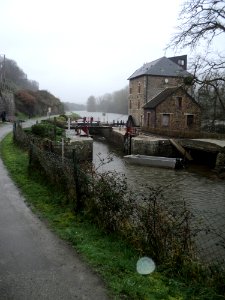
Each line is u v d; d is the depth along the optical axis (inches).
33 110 2726.4
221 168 897.5
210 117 1676.9
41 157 444.8
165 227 241.6
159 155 1141.7
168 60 1918.1
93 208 301.4
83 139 1037.2
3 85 2193.7
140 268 220.4
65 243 254.8
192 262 220.2
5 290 188.1
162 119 1600.6
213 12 807.1
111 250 245.6
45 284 195.8
